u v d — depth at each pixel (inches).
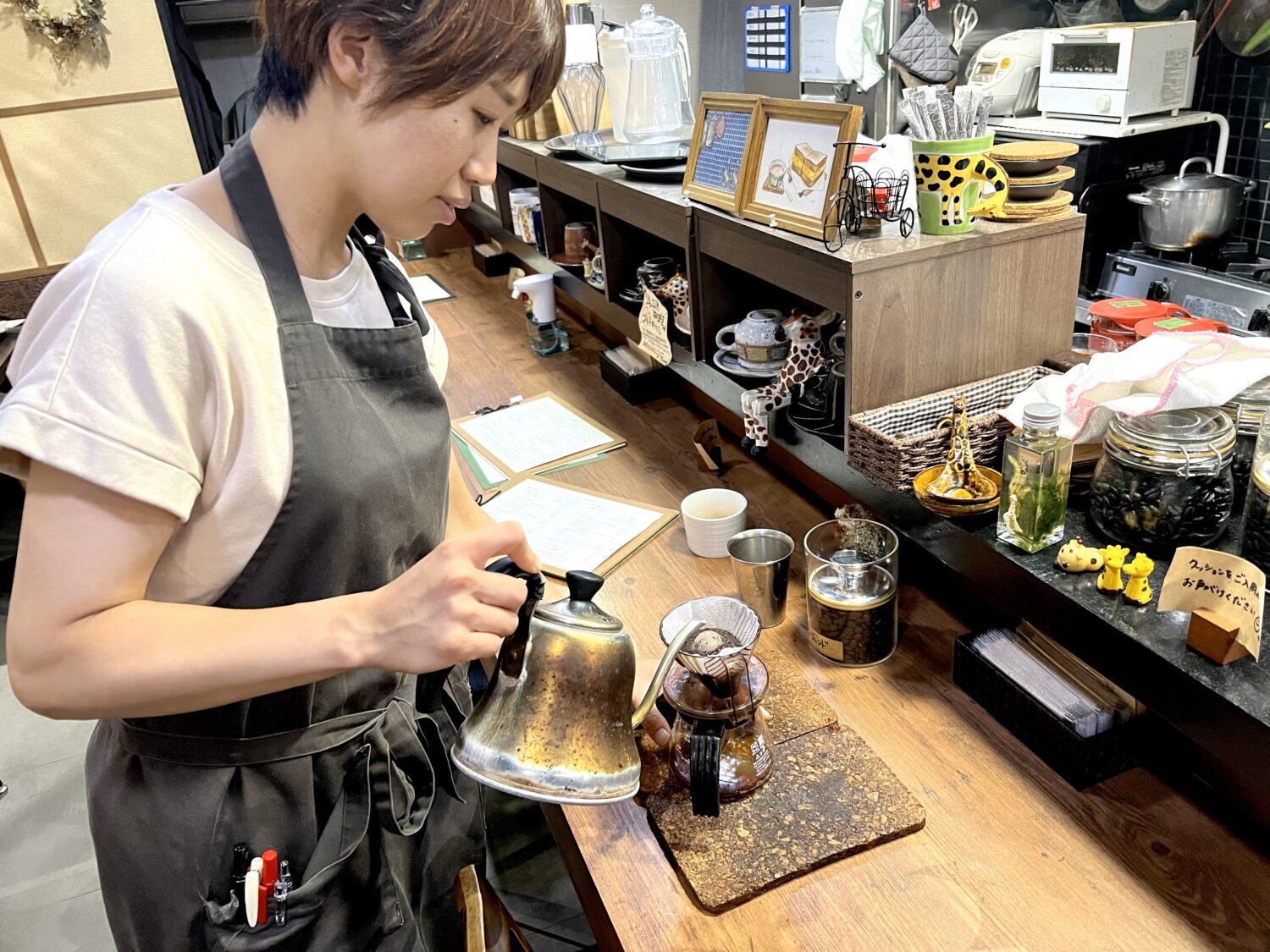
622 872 38.5
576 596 34.5
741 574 51.9
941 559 49.0
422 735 43.0
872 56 87.1
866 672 48.6
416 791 42.4
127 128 131.6
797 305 68.1
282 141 31.1
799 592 55.4
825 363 61.7
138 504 28.5
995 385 54.9
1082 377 45.9
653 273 80.0
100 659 27.9
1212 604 36.2
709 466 70.0
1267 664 35.4
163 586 32.6
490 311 112.5
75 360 27.4
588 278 92.8
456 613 28.9
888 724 44.8
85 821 87.0
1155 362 42.6
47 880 80.9
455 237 141.4
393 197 30.8
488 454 74.8
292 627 29.2
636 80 84.9
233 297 30.8
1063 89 89.4
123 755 37.0
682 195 68.1
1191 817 38.5
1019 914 35.0
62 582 28.0
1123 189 88.7
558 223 99.1
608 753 32.8
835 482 57.8
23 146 127.5
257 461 31.4
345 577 35.3
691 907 36.7
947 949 33.9
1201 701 35.0
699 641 40.0
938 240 50.4
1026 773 41.4
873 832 38.3
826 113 52.0
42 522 28.0
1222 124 89.4
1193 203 80.2
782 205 56.1
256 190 31.5
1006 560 44.1
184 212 30.7
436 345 43.1
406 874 44.6
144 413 28.1
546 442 76.1
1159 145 89.7
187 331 28.9
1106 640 39.2
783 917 35.8
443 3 26.4
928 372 53.2
